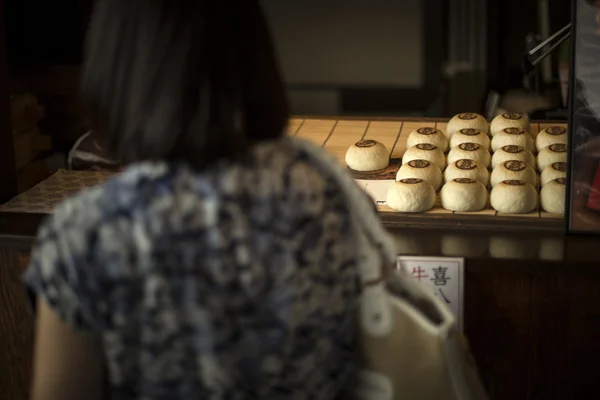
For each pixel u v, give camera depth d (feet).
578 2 5.24
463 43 12.75
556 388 5.45
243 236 2.80
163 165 2.81
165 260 2.74
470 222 5.67
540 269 5.10
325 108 14.83
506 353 5.41
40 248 2.81
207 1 2.79
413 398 3.58
